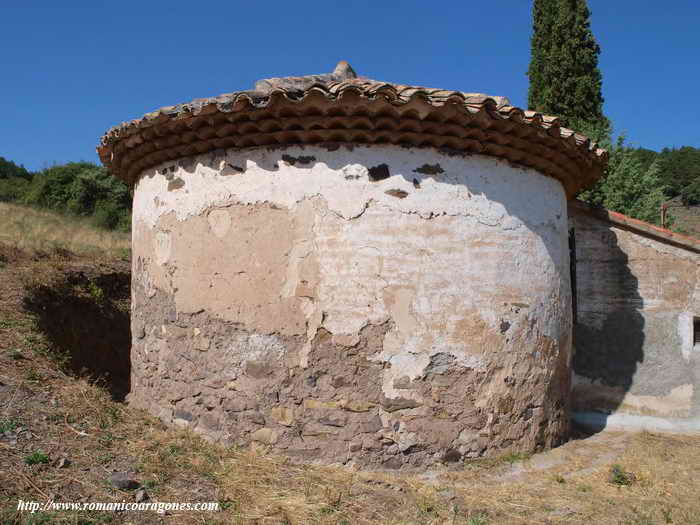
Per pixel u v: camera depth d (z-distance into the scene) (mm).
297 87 4195
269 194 4293
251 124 4102
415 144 4258
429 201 4254
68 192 22703
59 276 8539
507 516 3543
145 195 5191
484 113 3969
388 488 3836
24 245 10508
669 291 6668
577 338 6879
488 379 4375
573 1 13547
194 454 4023
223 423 4379
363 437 4121
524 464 4445
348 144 4211
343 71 5043
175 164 4809
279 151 4289
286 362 4211
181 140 4504
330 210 4184
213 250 4480
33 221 15000
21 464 3289
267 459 4109
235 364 4348
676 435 5922
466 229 4340
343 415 4133
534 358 4691
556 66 13617
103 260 11148
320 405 4156
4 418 3809
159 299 4906
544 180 4988
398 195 4207
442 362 4223
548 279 4887
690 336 6590
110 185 22953
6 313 6223
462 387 4277
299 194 4234
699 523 3529
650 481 4305
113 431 4141
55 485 3170
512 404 4516
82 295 8469
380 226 4176
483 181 4445
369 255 4152
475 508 3635
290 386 4203
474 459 4332
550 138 4430
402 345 4156
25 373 4707
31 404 4156
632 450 5129
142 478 3459
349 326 4133
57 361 5469
